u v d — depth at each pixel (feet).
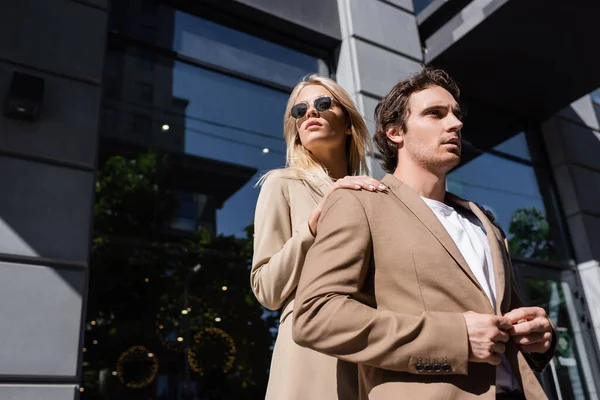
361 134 5.94
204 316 11.62
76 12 11.41
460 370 2.87
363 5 16.11
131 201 11.42
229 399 11.16
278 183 5.06
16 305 8.64
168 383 10.66
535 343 3.21
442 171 4.07
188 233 11.98
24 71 10.29
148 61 12.84
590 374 16.35
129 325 10.57
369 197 3.65
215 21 14.37
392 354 2.92
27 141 9.78
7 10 10.59
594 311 17.38
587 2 13.73
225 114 13.51
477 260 3.64
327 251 3.34
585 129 21.02
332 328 3.01
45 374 8.47
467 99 18.51
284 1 15.06
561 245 18.53
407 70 15.85
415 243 3.38
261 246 4.66
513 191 18.40
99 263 10.55
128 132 11.87
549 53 15.87
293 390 4.00
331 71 15.76
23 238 9.09
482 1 15.03
